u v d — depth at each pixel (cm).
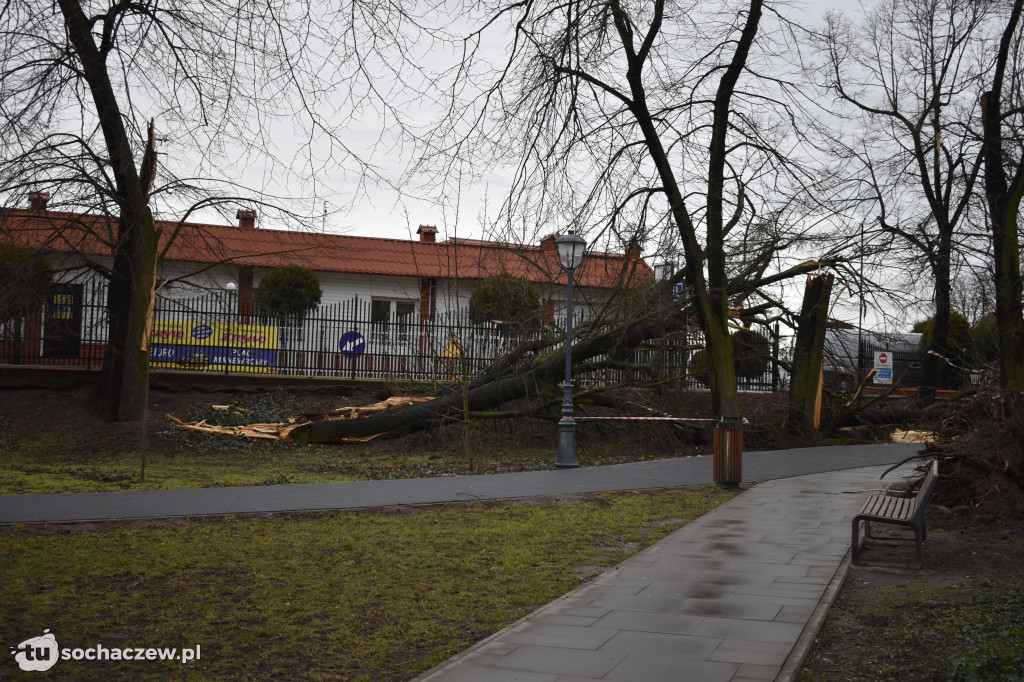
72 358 2400
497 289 2283
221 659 574
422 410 2100
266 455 1936
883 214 2091
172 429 2069
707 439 2119
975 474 1052
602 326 2091
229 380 2450
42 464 1659
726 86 1616
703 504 1171
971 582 729
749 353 2223
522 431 2231
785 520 1034
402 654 582
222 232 3166
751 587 709
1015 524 949
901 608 660
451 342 2019
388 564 810
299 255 2458
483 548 881
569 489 1288
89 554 807
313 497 1166
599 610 642
